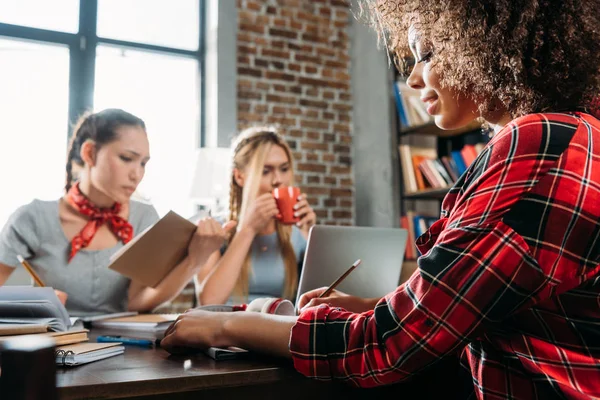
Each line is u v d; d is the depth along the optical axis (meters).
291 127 4.00
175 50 3.86
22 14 3.44
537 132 0.64
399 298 0.68
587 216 0.62
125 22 3.75
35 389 0.49
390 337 0.67
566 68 0.68
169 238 1.56
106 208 2.24
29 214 2.15
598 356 0.63
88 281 2.14
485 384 0.68
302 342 0.73
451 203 0.73
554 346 0.64
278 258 2.57
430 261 0.66
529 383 0.66
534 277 0.61
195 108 3.91
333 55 4.23
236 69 3.82
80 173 2.23
